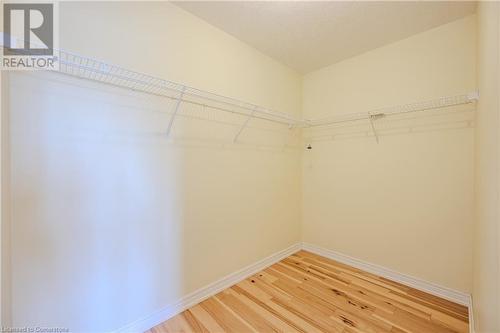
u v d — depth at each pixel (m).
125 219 1.42
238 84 2.10
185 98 1.71
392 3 1.61
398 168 2.09
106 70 1.32
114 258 1.38
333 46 2.20
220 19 1.81
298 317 1.61
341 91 2.49
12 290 1.06
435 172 1.89
